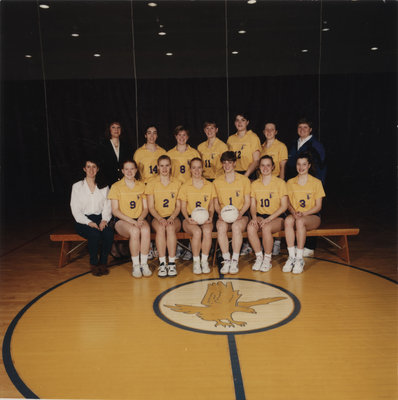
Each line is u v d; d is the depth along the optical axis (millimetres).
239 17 4598
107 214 3004
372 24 4754
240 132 3469
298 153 3359
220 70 5215
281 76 5258
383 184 6035
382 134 5688
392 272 2910
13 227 4688
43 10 4434
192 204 3084
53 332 2078
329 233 3078
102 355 1844
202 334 2020
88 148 5676
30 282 2832
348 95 5461
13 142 5852
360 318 2172
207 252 2943
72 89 5426
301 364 1735
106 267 2965
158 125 5465
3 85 5500
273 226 2963
